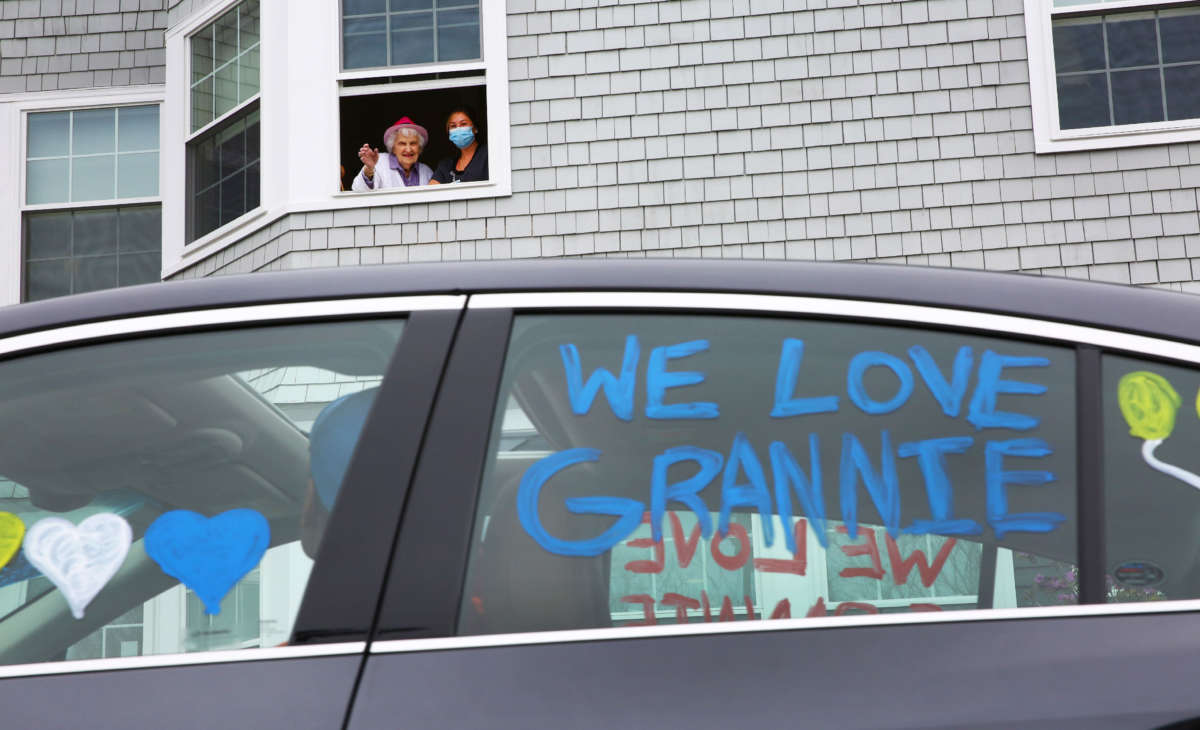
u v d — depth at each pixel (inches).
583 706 52.2
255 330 63.2
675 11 296.4
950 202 283.0
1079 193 279.6
